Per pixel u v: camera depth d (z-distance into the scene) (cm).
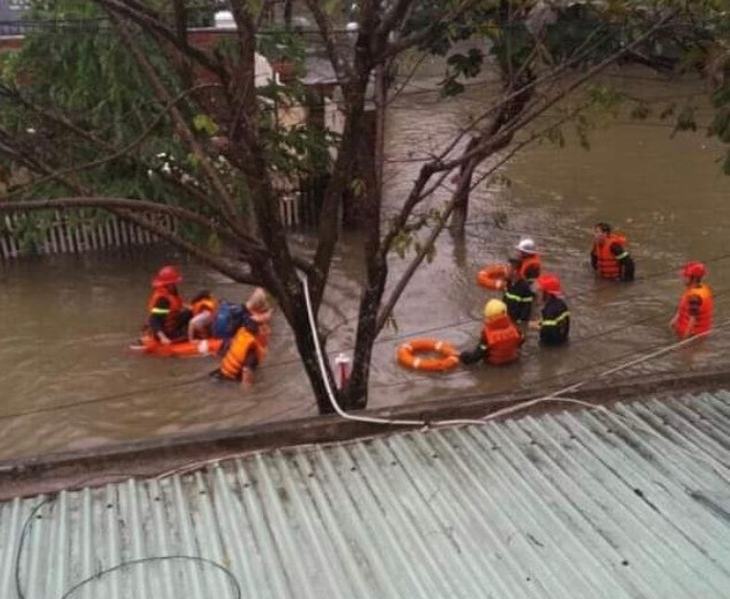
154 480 377
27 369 989
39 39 1181
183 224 1062
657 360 965
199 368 980
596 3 616
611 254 1209
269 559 324
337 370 811
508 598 301
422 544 332
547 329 1003
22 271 1309
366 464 389
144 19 423
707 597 301
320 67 1410
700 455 394
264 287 518
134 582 310
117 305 1178
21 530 341
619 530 340
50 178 473
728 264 1272
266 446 404
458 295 1195
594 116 745
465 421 424
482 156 557
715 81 533
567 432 415
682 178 1727
